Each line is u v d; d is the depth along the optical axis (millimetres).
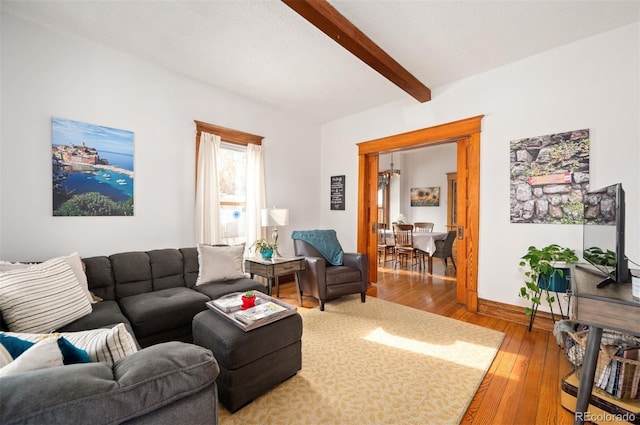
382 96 3814
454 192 7227
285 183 4402
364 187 4379
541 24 2328
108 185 2699
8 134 2219
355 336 2512
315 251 3635
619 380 1445
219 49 2730
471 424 1508
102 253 2666
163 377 738
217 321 1790
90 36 2535
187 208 3270
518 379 1897
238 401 1573
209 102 3469
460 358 2139
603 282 1534
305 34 2496
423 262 5621
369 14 2199
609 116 2404
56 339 822
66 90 2475
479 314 3080
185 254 2834
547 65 2709
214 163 3453
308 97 3854
